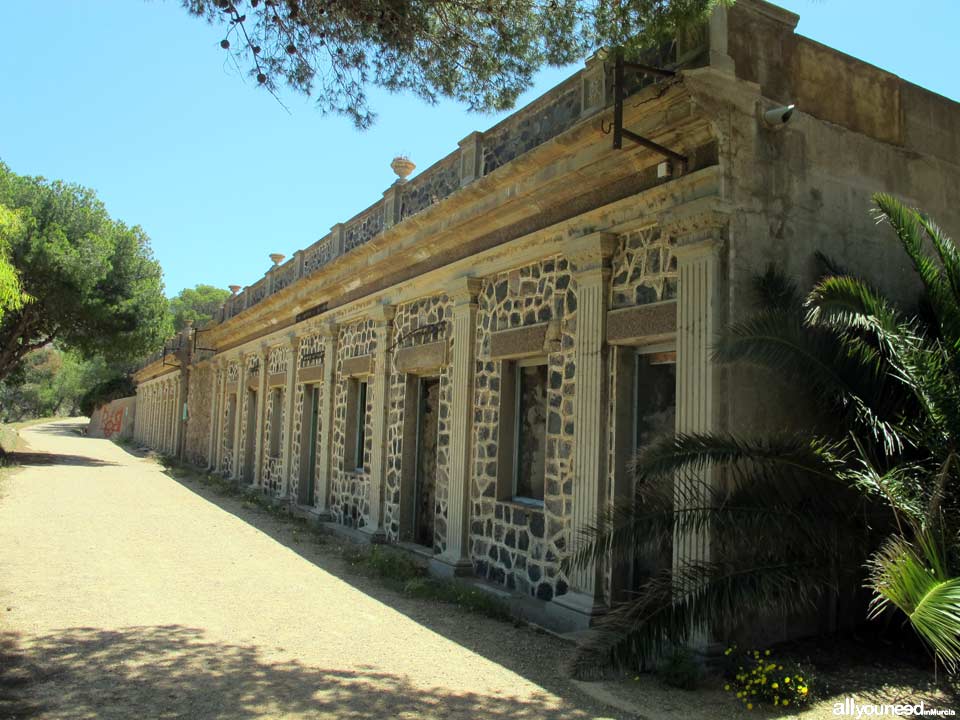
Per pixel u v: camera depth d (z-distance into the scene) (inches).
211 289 2760.8
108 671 195.6
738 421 220.1
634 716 176.9
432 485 412.8
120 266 972.6
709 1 207.8
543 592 295.0
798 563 188.9
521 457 330.6
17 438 1307.8
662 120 235.5
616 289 269.6
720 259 224.7
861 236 259.6
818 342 201.9
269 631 244.8
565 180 284.0
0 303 469.7
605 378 268.4
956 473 189.6
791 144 244.5
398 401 438.3
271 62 237.9
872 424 195.6
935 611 134.2
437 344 393.4
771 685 186.4
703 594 183.0
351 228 529.3
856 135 266.1
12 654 206.7
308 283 572.7
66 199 925.2
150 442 1537.9
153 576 322.7
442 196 394.9
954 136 303.3
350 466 511.2
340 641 237.0
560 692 194.2
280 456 663.8
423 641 241.8
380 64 253.1
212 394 967.6
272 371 721.0
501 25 246.2
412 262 424.5
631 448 263.9
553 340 299.0
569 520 281.4
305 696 182.4
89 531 435.5
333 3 234.4
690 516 191.9
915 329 221.6
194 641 227.5
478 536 343.9
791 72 250.4
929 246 283.1
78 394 3129.9
